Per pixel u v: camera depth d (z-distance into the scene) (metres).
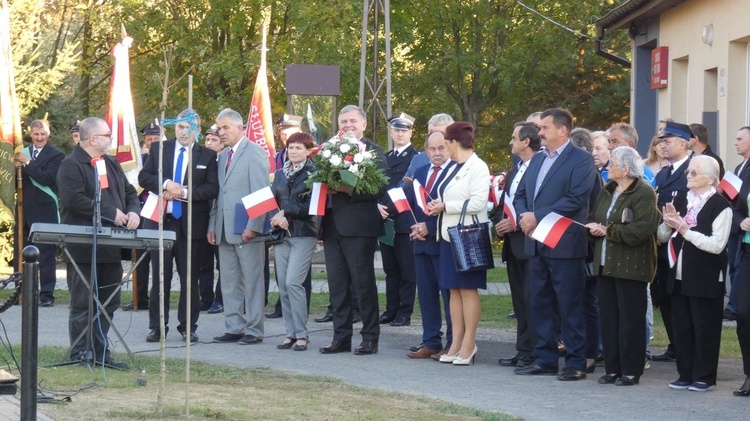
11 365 8.95
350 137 10.11
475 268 9.53
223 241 11.12
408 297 12.68
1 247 21.39
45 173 14.08
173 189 10.88
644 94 22.06
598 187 9.39
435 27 31.77
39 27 24.03
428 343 10.24
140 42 29.78
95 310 9.00
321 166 9.98
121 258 9.31
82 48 31.30
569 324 9.04
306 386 8.40
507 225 9.63
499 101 32.84
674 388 8.58
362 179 9.95
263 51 16.20
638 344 8.72
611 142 10.80
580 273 9.02
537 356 9.32
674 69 19.41
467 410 7.46
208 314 13.68
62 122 22.55
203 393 7.73
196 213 11.02
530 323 9.45
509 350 10.77
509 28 31.69
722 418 7.41
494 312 13.69
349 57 28.16
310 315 13.53
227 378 8.71
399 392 8.31
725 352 10.47
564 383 8.86
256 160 11.06
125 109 14.83
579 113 31.77
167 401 7.25
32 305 6.29
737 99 16.30
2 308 8.16
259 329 11.16
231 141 11.08
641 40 21.64
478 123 34.31
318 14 28.03
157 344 10.98
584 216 9.01
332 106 18.50
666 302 9.70
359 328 12.36
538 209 9.06
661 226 8.75
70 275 9.05
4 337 11.10
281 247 10.75
